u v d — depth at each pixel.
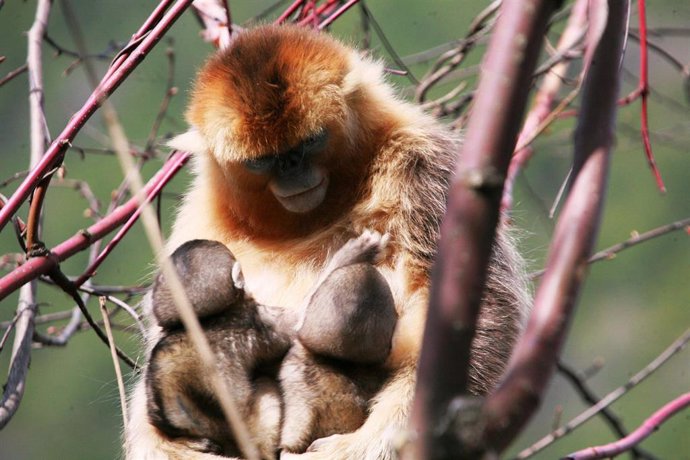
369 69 8.75
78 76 25.39
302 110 8.09
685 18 21.50
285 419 7.33
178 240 9.11
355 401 7.46
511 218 9.91
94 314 16.86
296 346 7.55
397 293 8.03
